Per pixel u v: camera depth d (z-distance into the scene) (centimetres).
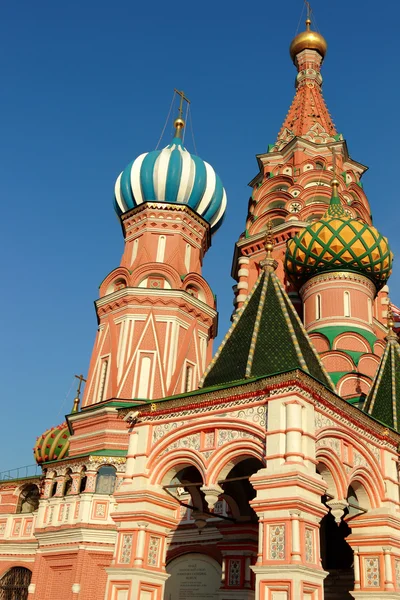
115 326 2869
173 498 1385
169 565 2194
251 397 1283
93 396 2783
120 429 2577
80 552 2344
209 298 3069
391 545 1380
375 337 2497
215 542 2081
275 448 1178
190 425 1358
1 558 2973
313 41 4231
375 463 1432
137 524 1323
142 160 3275
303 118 3703
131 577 1271
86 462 2527
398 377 1920
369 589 1369
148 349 2764
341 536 1830
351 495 1455
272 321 1509
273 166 3553
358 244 2538
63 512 2516
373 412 1834
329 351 2366
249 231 3297
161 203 3150
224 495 1683
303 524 1121
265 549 1123
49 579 2447
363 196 3428
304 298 2642
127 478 1402
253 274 3184
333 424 1312
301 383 1216
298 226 3044
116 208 3366
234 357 1473
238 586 1728
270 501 1139
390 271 2667
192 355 2861
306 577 1088
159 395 2670
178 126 3438
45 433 3712
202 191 3231
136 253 3109
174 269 2967
